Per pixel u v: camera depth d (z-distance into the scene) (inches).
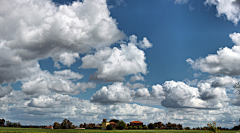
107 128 6309.1
